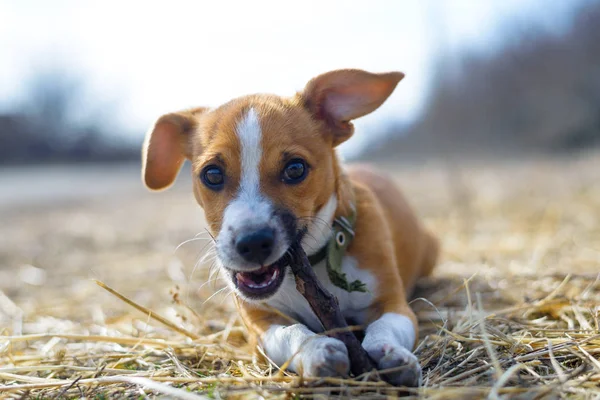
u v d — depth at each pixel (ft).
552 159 8.71
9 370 1.43
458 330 1.45
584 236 2.70
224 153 1.45
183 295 2.17
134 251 3.41
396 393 1.15
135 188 8.15
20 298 2.41
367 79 1.58
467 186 4.82
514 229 3.10
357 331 1.46
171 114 1.73
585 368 1.22
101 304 2.18
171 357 1.45
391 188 2.05
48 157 15.44
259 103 1.55
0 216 5.47
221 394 1.18
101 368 1.38
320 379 1.16
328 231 1.49
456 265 2.37
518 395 1.10
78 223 4.83
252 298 1.37
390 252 1.58
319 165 1.48
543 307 1.63
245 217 1.34
